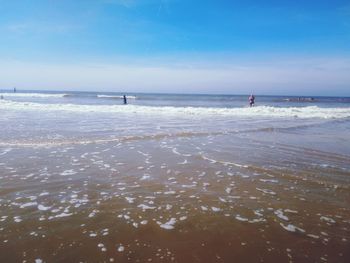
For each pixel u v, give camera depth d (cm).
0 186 563
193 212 460
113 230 398
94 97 6625
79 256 334
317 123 1742
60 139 1062
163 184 593
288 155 854
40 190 548
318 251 350
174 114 2283
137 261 327
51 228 400
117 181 609
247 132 1311
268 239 378
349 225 417
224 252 348
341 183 604
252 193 546
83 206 479
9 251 342
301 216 447
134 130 1330
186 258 335
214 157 824
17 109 2488
